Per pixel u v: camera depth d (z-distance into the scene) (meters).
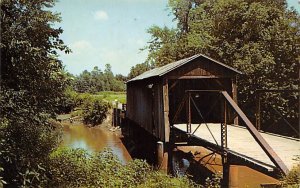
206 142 12.09
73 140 27.94
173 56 33.38
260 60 20.95
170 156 15.95
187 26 37.50
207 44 24.98
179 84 20.83
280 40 21.19
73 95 45.34
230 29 23.98
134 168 9.71
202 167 15.31
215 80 17.22
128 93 30.44
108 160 10.22
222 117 11.09
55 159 10.16
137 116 24.81
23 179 7.98
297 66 21.06
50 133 10.68
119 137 29.66
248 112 22.62
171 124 18.09
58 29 8.85
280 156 9.39
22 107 8.35
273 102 21.03
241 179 13.27
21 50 7.87
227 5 23.70
